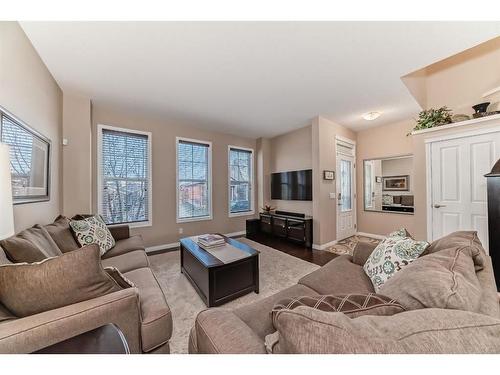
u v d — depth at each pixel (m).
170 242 3.95
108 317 0.93
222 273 1.97
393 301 0.76
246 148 5.24
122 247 2.38
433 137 2.84
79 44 1.83
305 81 2.53
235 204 5.06
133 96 2.88
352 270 1.65
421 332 0.48
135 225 3.56
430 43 1.88
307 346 0.48
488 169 2.44
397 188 4.38
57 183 2.51
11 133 1.51
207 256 2.10
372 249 1.75
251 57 2.05
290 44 1.86
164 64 2.15
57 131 2.52
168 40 1.79
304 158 4.54
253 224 4.88
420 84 3.10
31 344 0.77
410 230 4.09
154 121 3.80
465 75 2.88
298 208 4.66
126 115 3.51
